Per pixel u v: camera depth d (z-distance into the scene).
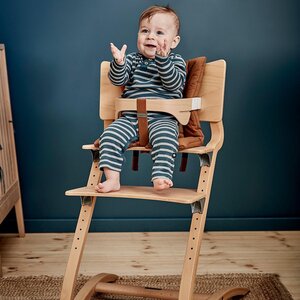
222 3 2.27
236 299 1.67
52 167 2.33
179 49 2.29
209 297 1.54
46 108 2.30
